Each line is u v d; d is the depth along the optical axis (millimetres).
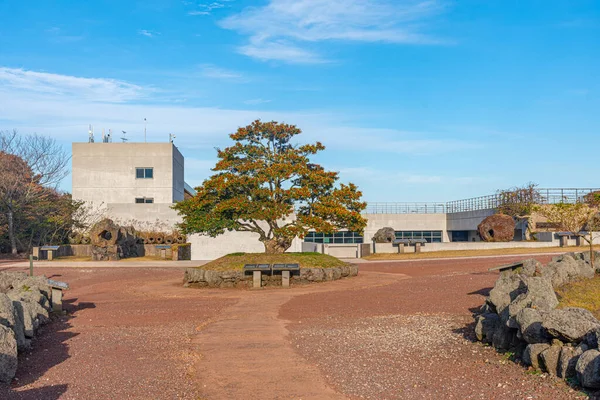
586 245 36688
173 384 8969
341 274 24781
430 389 8344
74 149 52000
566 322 8539
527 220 43719
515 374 8773
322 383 8883
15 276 17672
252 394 8414
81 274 29938
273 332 13258
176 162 55750
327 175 26031
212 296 20781
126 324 14875
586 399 7371
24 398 8172
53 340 12641
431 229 59250
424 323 13531
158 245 42031
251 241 44531
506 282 11773
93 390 8617
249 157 26531
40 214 46188
